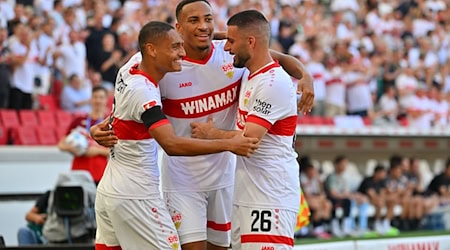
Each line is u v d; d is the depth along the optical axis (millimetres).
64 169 35000
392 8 54094
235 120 17281
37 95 37219
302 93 17250
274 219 16266
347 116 43781
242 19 16141
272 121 15953
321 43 47406
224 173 17438
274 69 16203
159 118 15609
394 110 45875
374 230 38500
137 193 16156
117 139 16250
